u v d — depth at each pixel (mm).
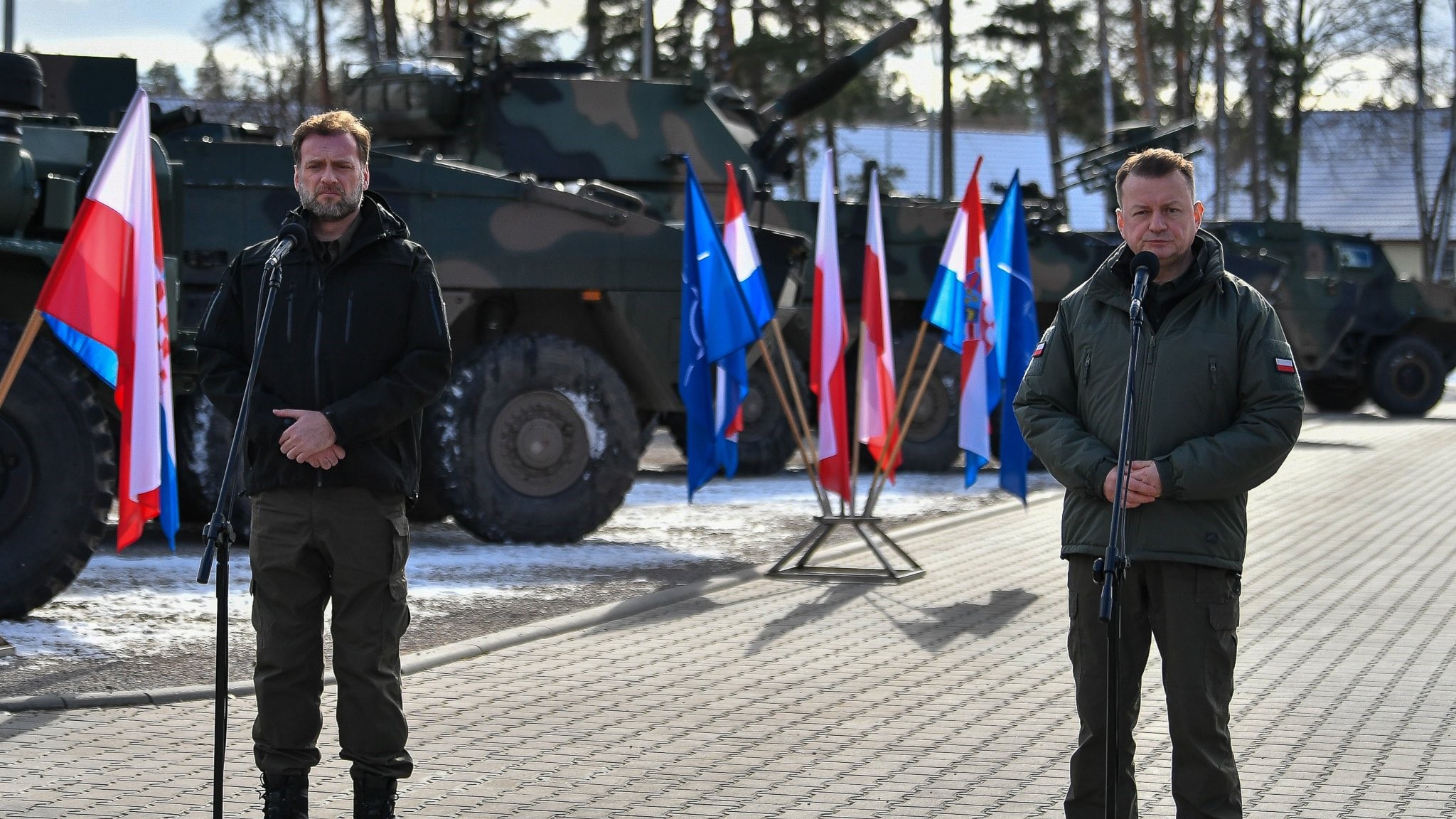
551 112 15195
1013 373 11023
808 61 33406
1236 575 4477
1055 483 16250
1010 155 52688
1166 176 4406
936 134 52219
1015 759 6051
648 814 5359
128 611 8625
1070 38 38531
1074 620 4590
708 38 33000
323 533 4656
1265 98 36188
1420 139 41531
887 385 10664
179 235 9625
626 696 7004
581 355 11656
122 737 6188
